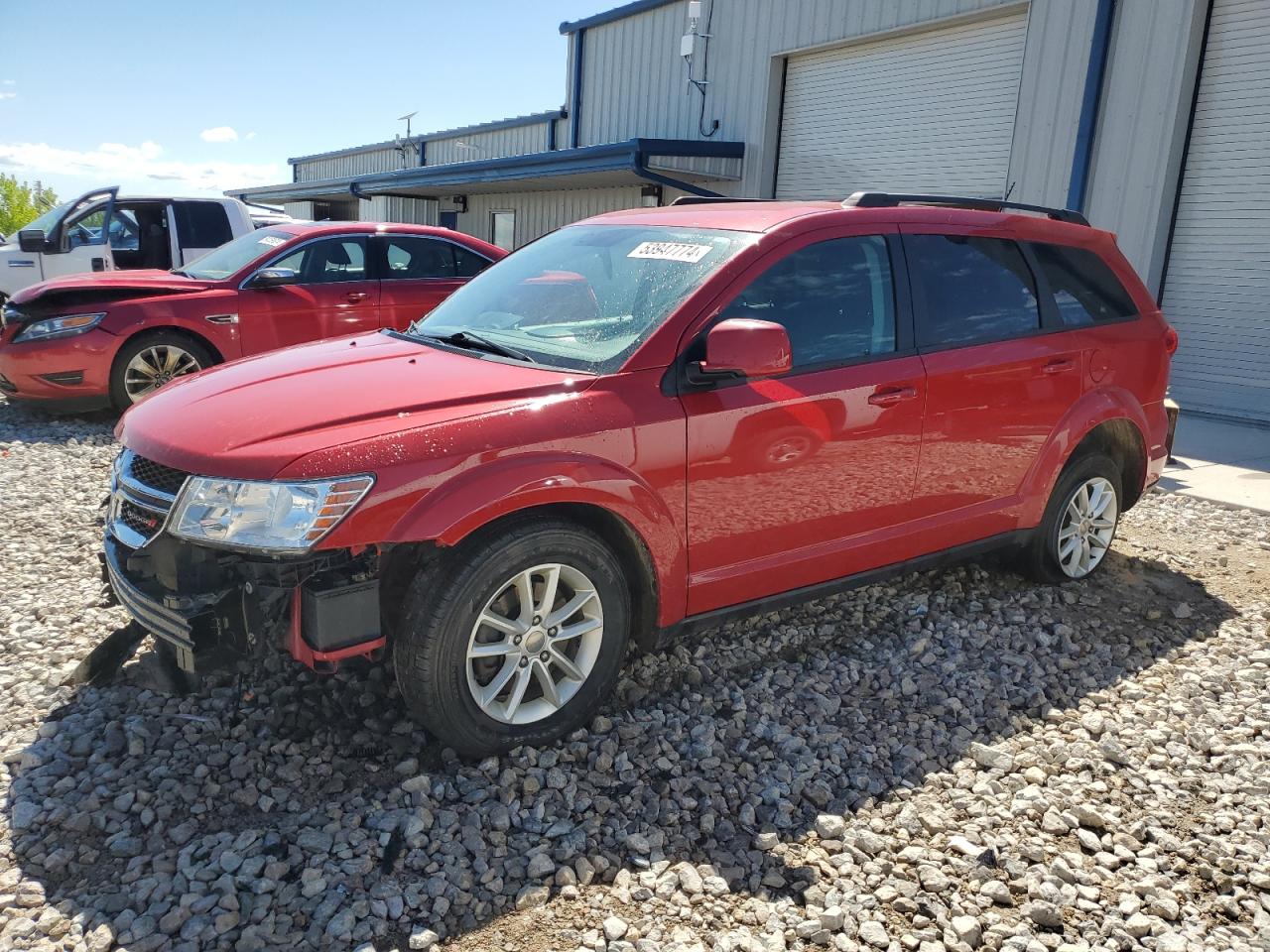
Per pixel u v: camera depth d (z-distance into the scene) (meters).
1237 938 2.47
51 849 2.64
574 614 3.23
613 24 18.30
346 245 8.53
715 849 2.76
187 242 10.77
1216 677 3.89
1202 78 9.77
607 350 3.33
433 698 2.91
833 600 4.52
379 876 2.58
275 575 2.83
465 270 9.12
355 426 2.88
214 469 2.81
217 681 3.49
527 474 2.92
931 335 3.96
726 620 3.58
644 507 3.18
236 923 2.40
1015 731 3.45
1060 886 2.64
